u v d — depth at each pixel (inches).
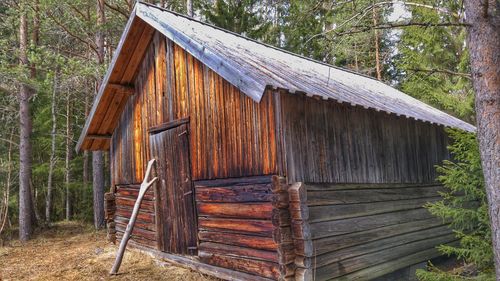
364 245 256.7
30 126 543.2
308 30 374.9
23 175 476.7
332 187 243.3
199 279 266.2
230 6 599.8
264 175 231.9
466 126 381.4
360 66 669.9
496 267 161.5
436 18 279.7
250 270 239.3
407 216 298.2
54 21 495.2
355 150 263.0
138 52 331.6
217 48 251.6
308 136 233.8
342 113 259.0
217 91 265.0
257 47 343.3
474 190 216.8
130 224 302.5
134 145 354.3
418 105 404.8
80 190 669.9
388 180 285.9
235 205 250.8
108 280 274.1
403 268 287.0
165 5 594.9
